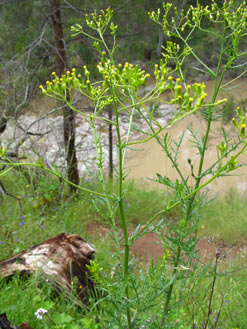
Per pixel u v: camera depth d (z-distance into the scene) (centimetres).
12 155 689
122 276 180
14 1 895
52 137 945
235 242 684
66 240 409
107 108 819
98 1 777
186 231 200
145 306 184
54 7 735
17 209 610
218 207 821
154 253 589
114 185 820
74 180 736
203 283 389
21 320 299
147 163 1227
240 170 1105
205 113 202
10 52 948
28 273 366
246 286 423
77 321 306
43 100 868
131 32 834
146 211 758
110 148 923
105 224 671
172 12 648
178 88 142
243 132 151
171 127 1404
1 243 463
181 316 322
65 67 727
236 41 208
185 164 1180
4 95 745
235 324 337
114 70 162
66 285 363
